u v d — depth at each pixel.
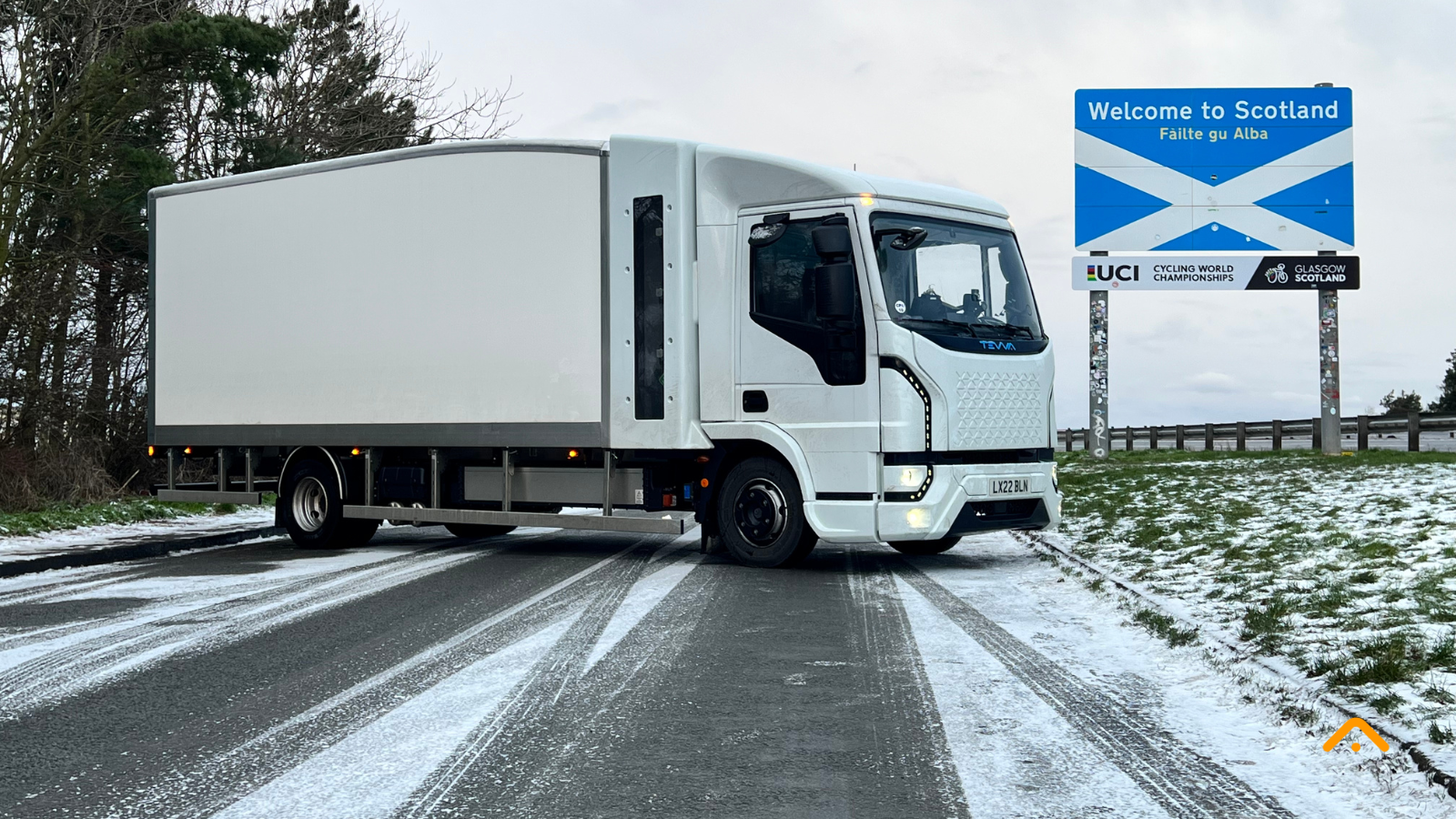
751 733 5.48
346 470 13.91
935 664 7.02
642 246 11.66
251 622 8.72
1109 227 26.52
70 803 4.54
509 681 6.63
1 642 7.95
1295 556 10.18
